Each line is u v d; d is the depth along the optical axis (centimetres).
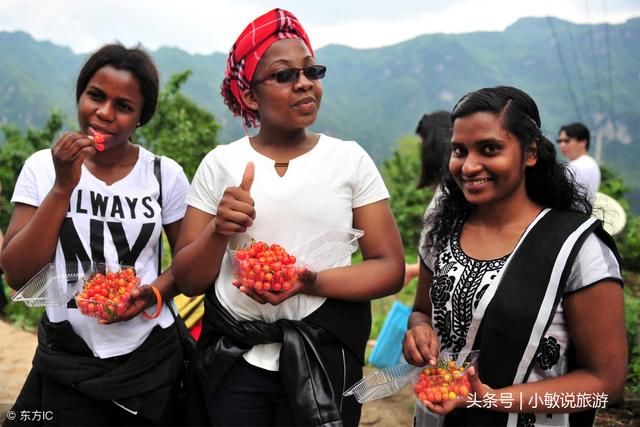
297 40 227
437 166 394
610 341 196
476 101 206
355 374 239
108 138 243
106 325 246
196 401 245
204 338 240
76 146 220
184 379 270
